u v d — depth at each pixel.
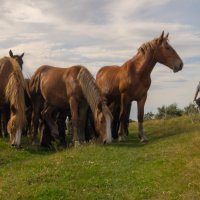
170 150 12.65
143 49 15.80
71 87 15.37
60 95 15.96
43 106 17.12
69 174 10.98
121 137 16.06
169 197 8.96
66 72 15.92
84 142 15.16
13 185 10.58
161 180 10.02
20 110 15.02
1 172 12.23
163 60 15.70
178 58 15.65
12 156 14.28
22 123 15.11
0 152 14.58
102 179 10.52
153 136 16.81
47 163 12.30
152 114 29.56
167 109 29.39
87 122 16.55
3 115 17.22
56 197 9.45
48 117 16.45
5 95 15.73
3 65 16.62
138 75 15.77
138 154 12.97
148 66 15.72
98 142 15.16
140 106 16.00
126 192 9.54
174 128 18.11
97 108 14.82
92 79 15.01
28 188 10.12
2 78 16.36
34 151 15.35
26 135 18.36
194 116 19.83
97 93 14.87
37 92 17.06
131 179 10.37
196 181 9.52
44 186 10.09
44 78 16.69
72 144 15.46
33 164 12.55
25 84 15.52
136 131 21.08
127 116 17.48
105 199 9.25
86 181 10.40
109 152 13.35
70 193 9.63
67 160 12.45
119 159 12.38
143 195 9.27
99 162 12.02
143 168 11.15
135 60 16.02
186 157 11.41
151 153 12.77
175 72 15.75
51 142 16.42
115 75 16.67
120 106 17.14
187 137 14.40
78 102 15.42
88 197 9.37
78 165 11.76
